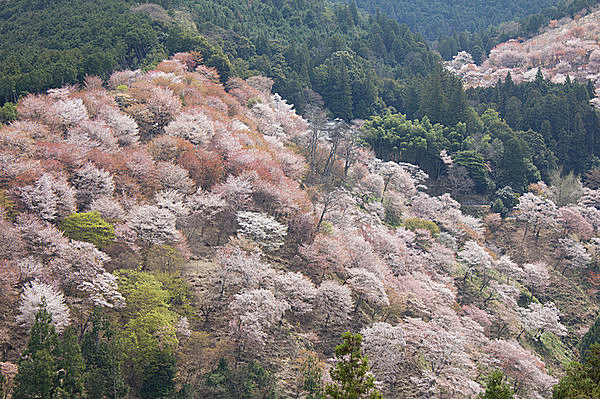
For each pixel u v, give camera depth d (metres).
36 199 52.56
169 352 43.94
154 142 69.31
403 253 72.44
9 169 54.50
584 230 92.69
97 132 67.44
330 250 61.81
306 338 53.31
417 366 54.78
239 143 76.19
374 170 98.31
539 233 94.38
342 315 55.56
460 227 89.38
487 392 34.41
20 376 36.12
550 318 71.00
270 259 62.34
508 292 76.44
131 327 44.72
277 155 81.12
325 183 88.25
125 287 47.94
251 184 66.56
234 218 64.38
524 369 57.53
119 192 61.03
